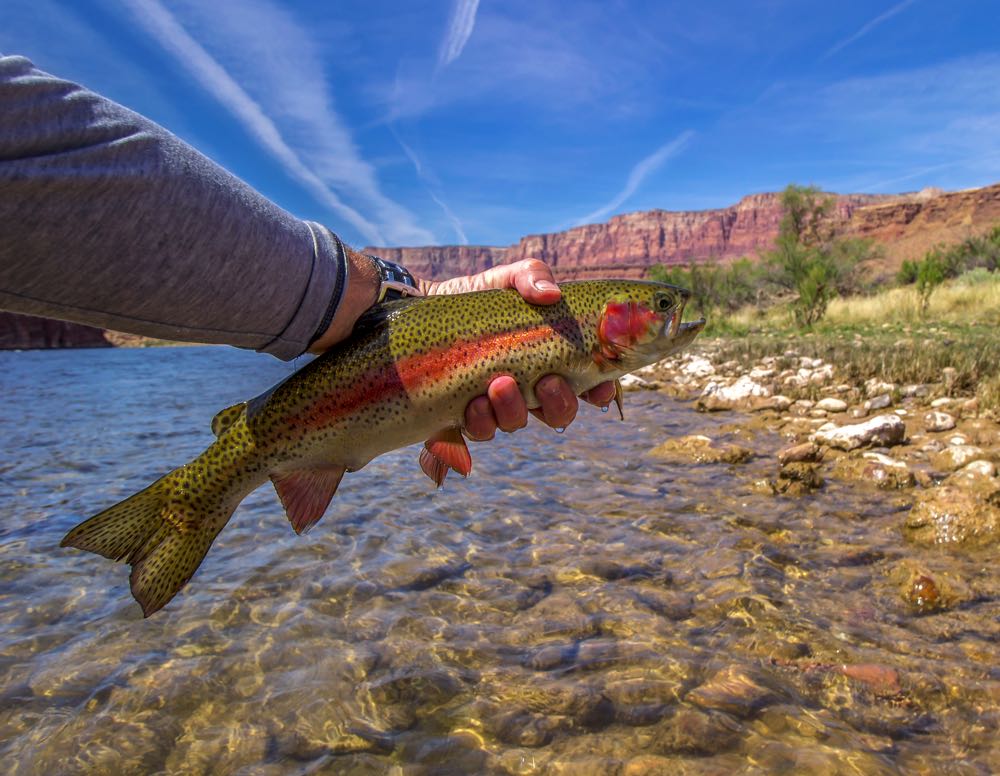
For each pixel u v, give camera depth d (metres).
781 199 60.16
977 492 5.08
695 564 4.63
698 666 3.37
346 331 2.38
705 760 2.72
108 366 32.56
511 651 3.61
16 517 6.30
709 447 7.65
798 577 4.37
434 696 3.24
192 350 66.19
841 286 38.09
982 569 4.34
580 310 2.68
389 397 2.47
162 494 2.47
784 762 2.68
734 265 38.91
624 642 3.65
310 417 2.48
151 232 1.61
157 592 2.37
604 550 4.95
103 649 3.75
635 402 12.75
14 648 3.79
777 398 10.59
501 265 2.81
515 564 4.76
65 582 4.70
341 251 2.18
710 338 23.89
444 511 5.98
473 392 2.53
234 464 2.51
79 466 8.45
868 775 2.58
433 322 2.51
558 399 2.64
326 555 4.99
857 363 12.23
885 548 4.78
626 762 2.73
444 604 4.18
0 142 1.36
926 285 22.75
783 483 6.18
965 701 3.03
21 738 3.02
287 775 2.75
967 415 8.52
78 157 1.47
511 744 2.89
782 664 3.37
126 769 2.81
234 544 5.24
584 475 7.12
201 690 3.34
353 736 2.97
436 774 2.73
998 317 19.20
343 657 3.60
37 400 16.33
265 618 4.05
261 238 1.86
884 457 6.95
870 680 3.20
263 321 1.95
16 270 1.49
